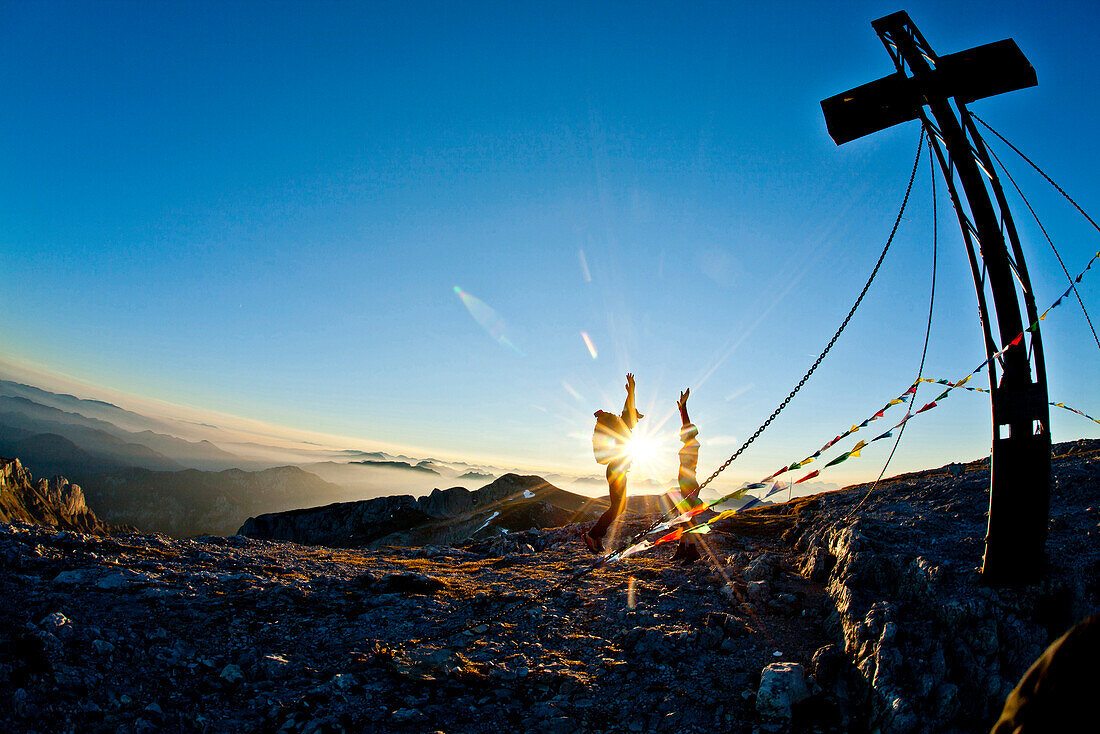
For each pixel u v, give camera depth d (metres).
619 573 11.81
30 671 6.05
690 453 11.63
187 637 7.43
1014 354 7.05
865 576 8.71
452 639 8.14
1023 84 7.16
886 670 6.45
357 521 90.06
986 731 5.99
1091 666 1.70
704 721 6.27
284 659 7.20
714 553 12.96
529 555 15.01
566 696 6.73
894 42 7.54
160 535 14.04
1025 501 7.01
